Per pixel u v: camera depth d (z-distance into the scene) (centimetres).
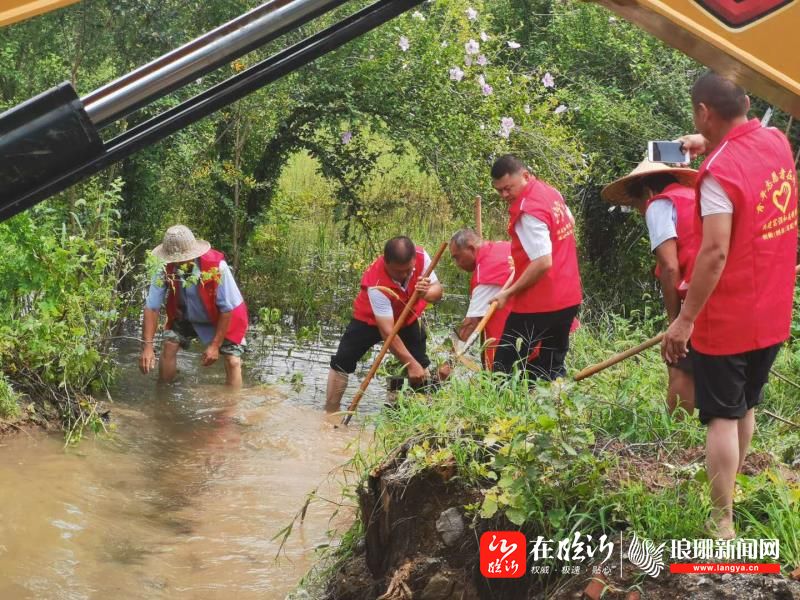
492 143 1039
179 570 482
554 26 1179
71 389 702
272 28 212
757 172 365
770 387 605
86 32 891
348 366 779
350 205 1148
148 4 895
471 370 554
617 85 1096
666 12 203
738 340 366
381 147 1139
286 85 1034
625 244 1020
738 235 364
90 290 736
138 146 216
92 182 948
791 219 378
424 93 1039
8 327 674
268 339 984
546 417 403
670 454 439
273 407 758
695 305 364
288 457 651
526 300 609
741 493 399
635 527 374
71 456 619
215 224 1112
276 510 562
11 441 625
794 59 205
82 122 208
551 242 606
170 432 688
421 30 1039
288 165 1172
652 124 1032
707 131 379
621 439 453
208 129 1059
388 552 437
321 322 1063
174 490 584
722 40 204
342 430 712
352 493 562
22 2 192
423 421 466
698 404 378
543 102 1096
